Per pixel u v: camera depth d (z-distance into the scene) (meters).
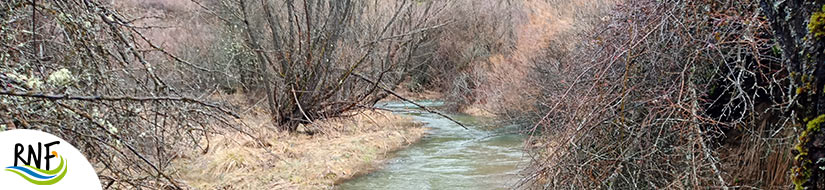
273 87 9.04
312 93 9.00
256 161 6.60
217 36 11.96
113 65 3.06
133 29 2.63
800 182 1.64
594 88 3.73
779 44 1.74
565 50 9.27
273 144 7.54
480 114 13.15
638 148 3.54
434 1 11.20
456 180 6.11
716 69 3.23
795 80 1.67
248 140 7.24
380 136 9.12
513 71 11.20
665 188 3.17
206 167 6.16
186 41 12.03
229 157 6.38
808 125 1.60
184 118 2.92
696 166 3.07
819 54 1.55
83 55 2.54
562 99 3.84
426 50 16.94
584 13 10.15
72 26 2.43
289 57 8.70
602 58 3.82
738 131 3.96
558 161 3.75
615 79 3.63
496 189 5.59
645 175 3.49
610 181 3.52
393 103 16.69
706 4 3.07
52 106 2.33
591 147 3.76
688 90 3.12
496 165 6.86
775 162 3.37
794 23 1.63
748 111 3.76
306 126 8.92
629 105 3.58
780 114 3.40
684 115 3.10
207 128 3.34
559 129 4.09
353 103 9.31
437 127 11.09
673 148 3.34
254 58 9.87
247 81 10.75
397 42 10.34
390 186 5.93
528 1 15.48
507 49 15.27
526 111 9.23
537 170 4.16
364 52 9.45
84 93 2.59
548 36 11.12
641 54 3.34
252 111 9.58
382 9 10.63
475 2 17.30
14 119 2.15
